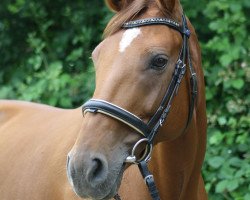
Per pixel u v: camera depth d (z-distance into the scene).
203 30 6.34
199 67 3.29
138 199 3.29
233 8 5.77
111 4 3.15
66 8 7.10
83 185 2.76
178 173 3.26
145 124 2.95
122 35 2.98
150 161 3.33
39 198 3.67
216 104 5.79
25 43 7.31
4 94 6.47
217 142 5.31
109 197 2.83
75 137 3.58
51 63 6.63
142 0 3.06
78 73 6.64
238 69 5.68
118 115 2.87
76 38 6.62
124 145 2.90
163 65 2.96
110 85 2.88
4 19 7.38
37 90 6.20
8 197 3.83
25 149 3.92
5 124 4.27
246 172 5.03
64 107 6.31
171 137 3.09
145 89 2.92
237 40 5.75
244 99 5.63
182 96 3.10
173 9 3.12
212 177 5.23
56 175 3.59
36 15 7.13
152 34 2.97
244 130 5.49
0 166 3.98
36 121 4.10
